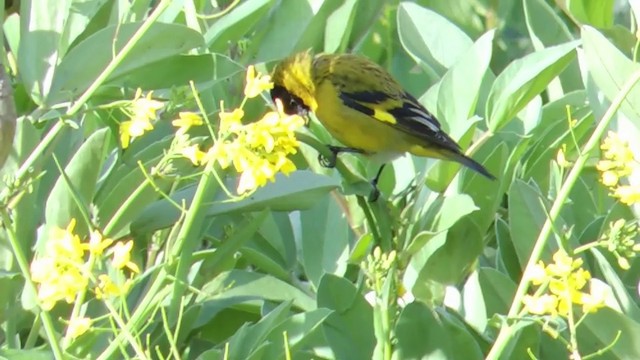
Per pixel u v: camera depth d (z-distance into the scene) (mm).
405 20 10258
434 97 10039
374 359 6656
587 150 6430
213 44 8648
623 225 6266
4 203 6016
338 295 7246
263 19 9297
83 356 6434
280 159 5957
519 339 7051
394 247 7824
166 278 6734
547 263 7562
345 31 9836
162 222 7406
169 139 7836
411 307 7086
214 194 7453
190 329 7344
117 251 5801
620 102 6418
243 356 6695
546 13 10242
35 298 6086
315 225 8578
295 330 6777
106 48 7586
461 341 7047
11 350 6316
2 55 7566
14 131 6777
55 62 7738
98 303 7109
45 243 6957
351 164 10211
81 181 6953
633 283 8039
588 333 7031
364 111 9875
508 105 8375
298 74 10031
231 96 9125
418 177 9617
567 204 8727
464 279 8383
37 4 7867
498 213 9125
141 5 8672
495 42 11938
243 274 7824
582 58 8516
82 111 7715
